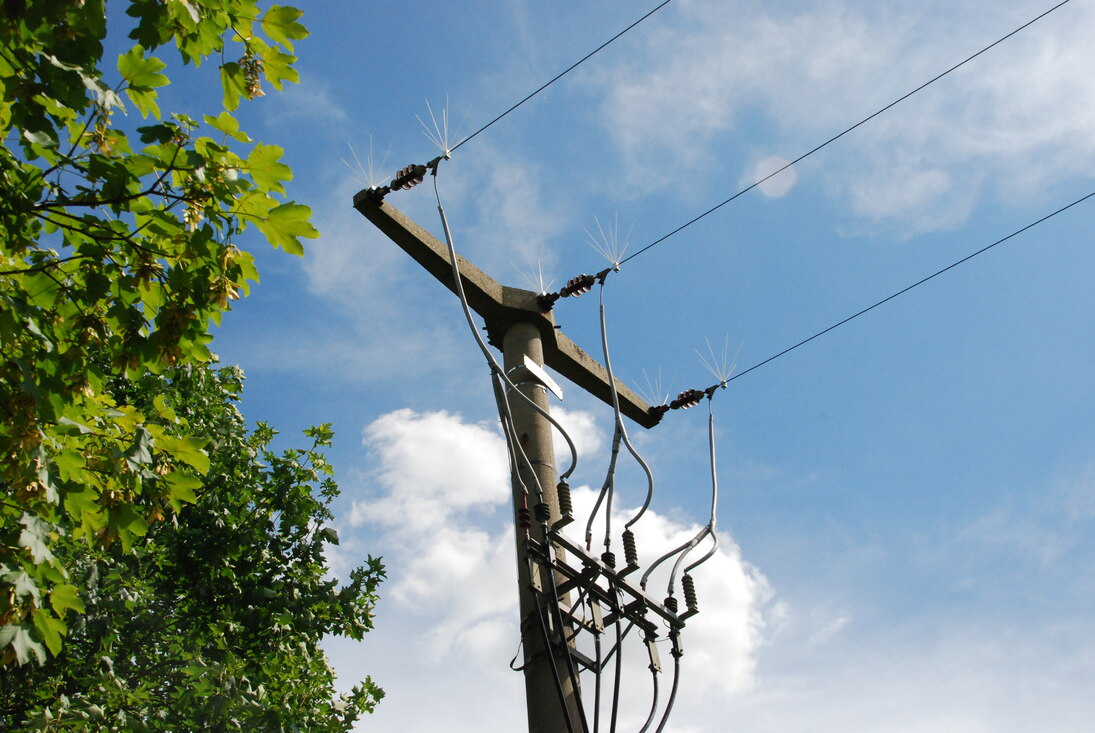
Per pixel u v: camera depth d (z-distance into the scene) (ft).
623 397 25.71
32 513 15.74
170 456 17.53
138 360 15.74
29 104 13.79
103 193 14.57
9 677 31.24
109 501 15.93
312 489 42.57
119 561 36.32
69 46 13.84
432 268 22.02
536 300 23.39
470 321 19.86
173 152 14.70
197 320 15.98
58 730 28.96
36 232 15.58
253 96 15.53
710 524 22.49
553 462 20.74
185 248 15.42
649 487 20.56
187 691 33.81
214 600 38.75
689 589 20.89
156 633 37.37
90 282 15.49
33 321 14.80
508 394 21.44
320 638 40.98
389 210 21.03
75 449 15.90
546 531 18.34
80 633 33.63
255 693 34.94
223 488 40.45
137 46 14.48
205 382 42.39
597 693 17.99
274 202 15.33
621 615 19.08
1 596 14.53
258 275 15.93
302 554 41.11
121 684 31.68
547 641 17.10
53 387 15.30
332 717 39.11
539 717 17.42
